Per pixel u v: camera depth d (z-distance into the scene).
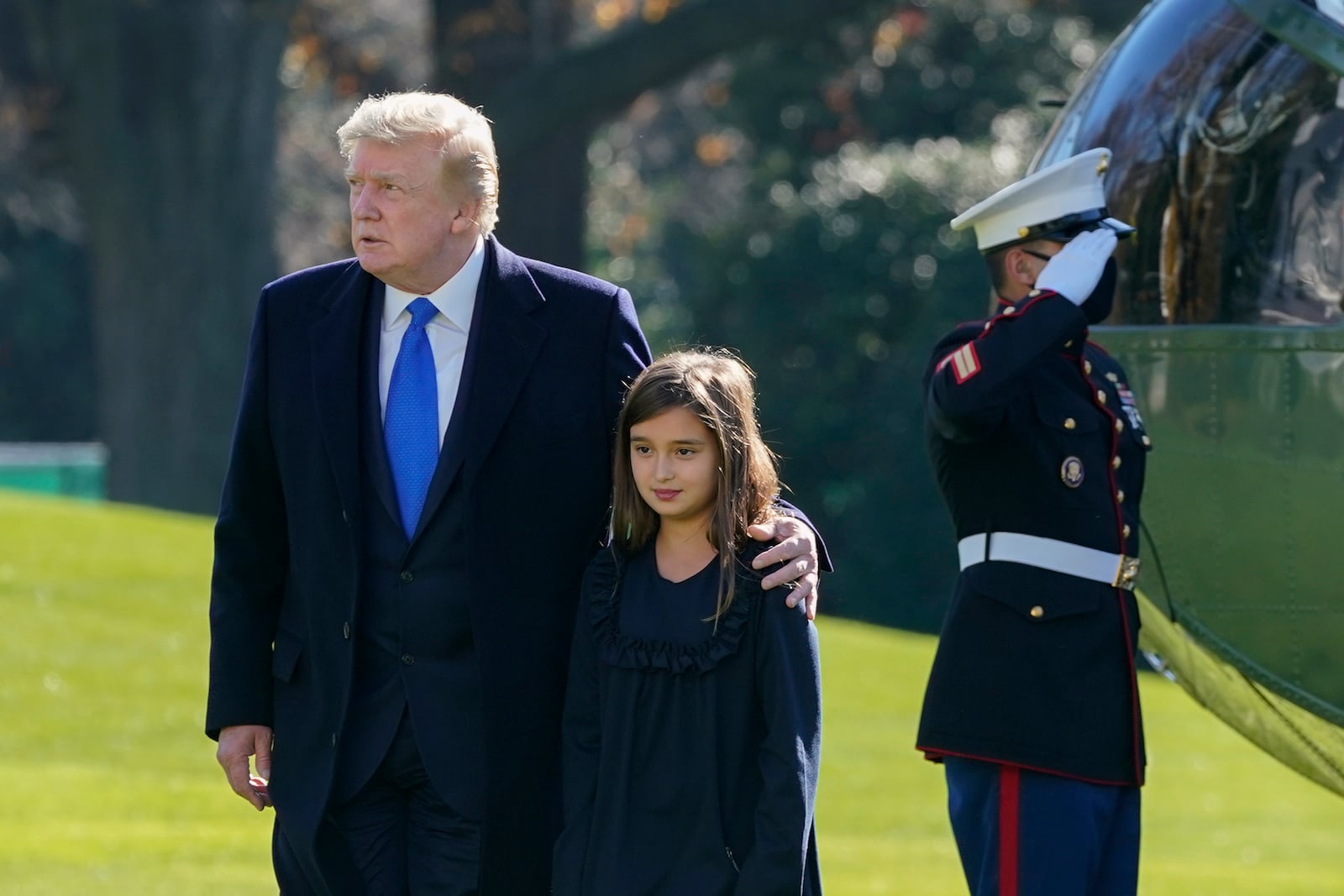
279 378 14.79
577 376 14.68
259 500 15.02
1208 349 16.16
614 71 79.06
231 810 34.34
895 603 92.69
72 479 95.69
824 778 41.19
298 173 129.38
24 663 45.91
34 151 99.19
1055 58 106.81
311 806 14.45
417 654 14.45
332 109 130.75
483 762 14.29
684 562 13.71
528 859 14.35
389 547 14.48
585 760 13.77
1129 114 16.78
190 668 46.75
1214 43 16.44
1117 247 16.73
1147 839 38.25
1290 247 15.79
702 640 13.37
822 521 96.00
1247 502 16.14
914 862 32.75
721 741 13.30
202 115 90.19
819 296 97.88
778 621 13.30
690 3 87.38
